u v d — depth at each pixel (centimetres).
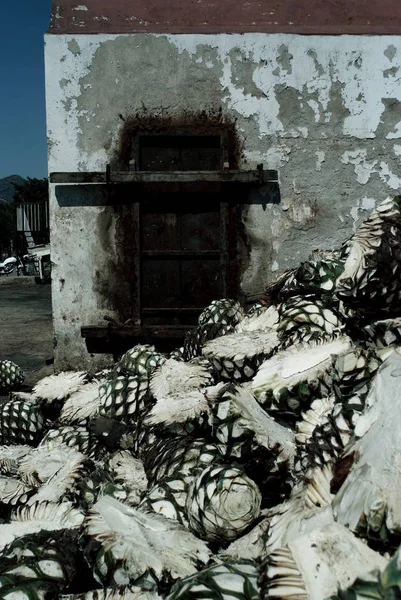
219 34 453
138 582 191
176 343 475
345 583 143
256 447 236
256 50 455
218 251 473
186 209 471
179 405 276
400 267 267
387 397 183
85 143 461
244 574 165
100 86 457
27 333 841
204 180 453
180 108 460
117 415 322
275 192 468
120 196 465
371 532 160
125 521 208
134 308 473
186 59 455
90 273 472
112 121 460
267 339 308
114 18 465
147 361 354
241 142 463
